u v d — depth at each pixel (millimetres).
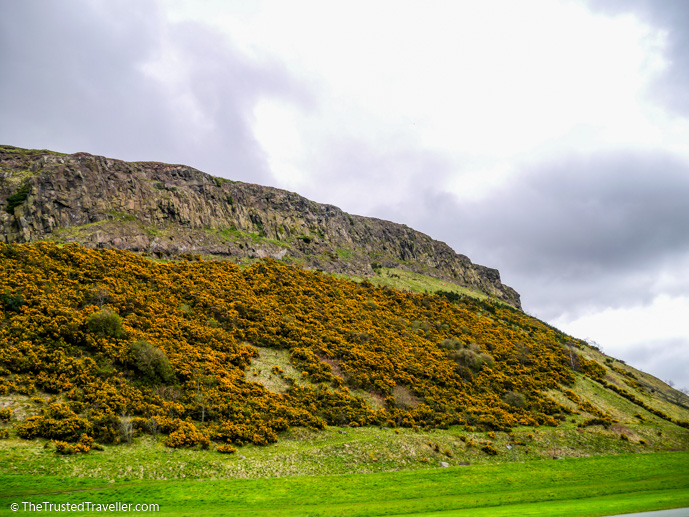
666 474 50594
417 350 81938
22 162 94875
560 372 88188
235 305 75062
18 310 52188
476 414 65312
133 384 49094
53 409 40156
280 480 38406
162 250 88500
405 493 38219
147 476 35125
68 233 79375
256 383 57562
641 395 92812
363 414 58125
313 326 78500
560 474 47375
